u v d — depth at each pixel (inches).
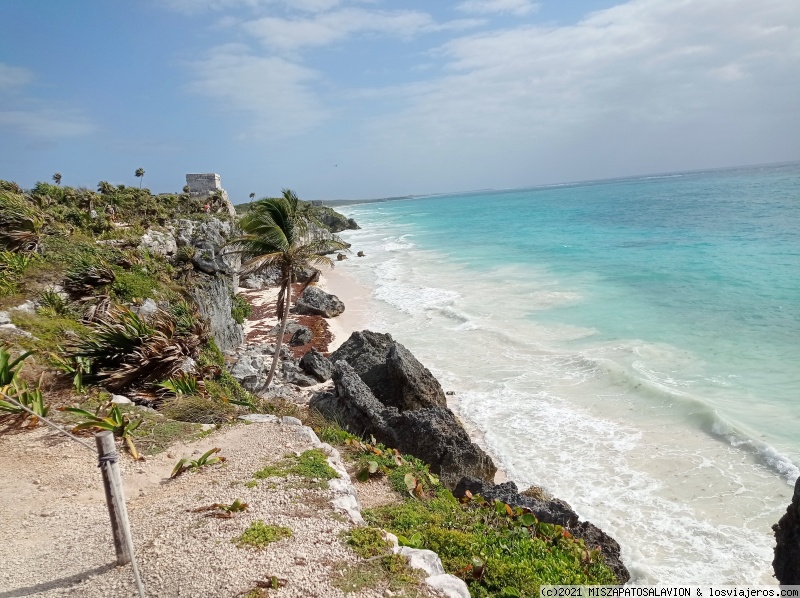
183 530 294.0
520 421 722.8
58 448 426.3
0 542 309.4
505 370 903.7
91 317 695.7
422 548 316.2
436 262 2160.4
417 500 411.8
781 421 633.6
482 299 1402.6
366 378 795.4
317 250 884.6
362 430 656.4
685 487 550.6
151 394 546.6
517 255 2086.6
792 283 1208.8
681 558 455.8
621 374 805.9
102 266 811.4
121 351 565.3
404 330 1216.8
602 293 1315.2
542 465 616.1
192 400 532.7
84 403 497.4
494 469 591.2
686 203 3484.3
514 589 295.4
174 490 361.1
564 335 1040.2
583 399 764.6
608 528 503.2
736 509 510.0
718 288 1231.5
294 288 1852.9
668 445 625.6
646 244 1974.7
